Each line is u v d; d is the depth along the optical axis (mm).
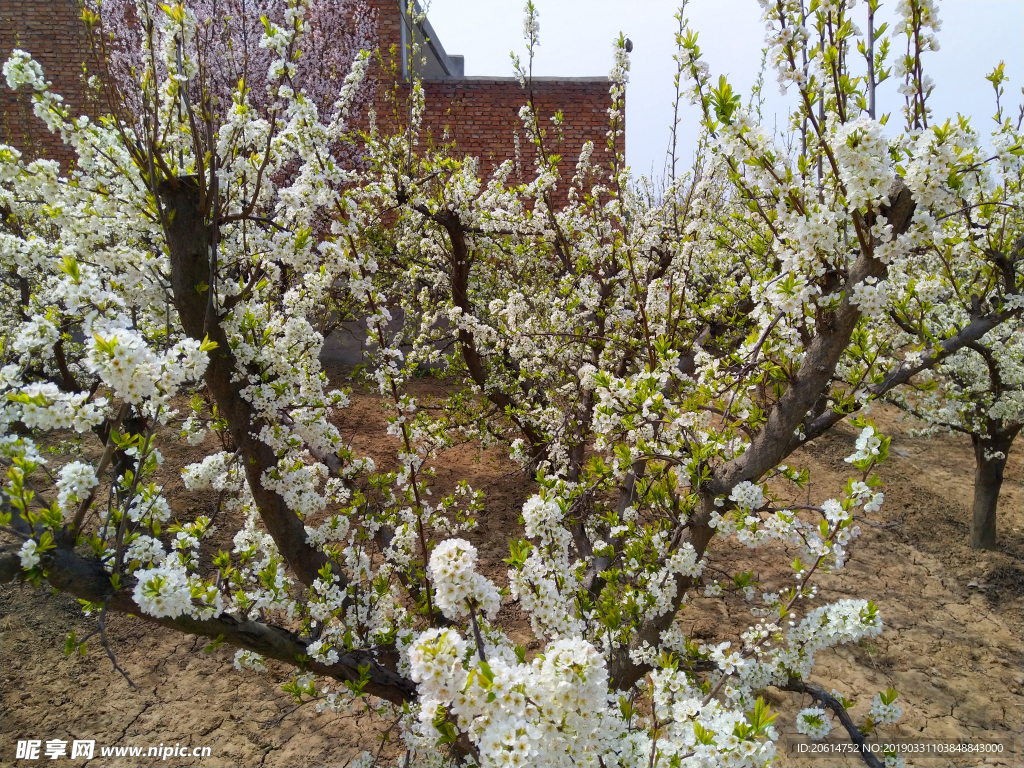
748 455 2582
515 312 5156
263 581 2537
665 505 2887
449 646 1429
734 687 2441
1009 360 5293
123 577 2115
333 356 9586
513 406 5777
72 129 2424
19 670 4129
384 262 5523
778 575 5719
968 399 5867
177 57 2391
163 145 2355
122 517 1998
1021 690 4586
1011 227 3988
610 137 4660
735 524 2502
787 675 2469
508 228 5227
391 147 5176
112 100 2352
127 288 2455
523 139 9508
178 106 2469
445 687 1433
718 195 5652
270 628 2590
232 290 2576
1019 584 5770
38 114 2387
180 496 5703
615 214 4973
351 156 8219
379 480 3143
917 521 6723
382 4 8914
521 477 6906
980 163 1938
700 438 2861
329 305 5230
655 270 5137
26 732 3729
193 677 4254
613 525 3637
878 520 6715
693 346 4211
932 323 4824
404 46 8938
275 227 2611
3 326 4723
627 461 2871
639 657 2660
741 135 2096
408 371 3543
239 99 2596
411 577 3143
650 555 2979
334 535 2934
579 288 5051
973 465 8148
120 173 2564
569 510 2982
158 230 2598
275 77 2564
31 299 4781
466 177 5051
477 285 6223
